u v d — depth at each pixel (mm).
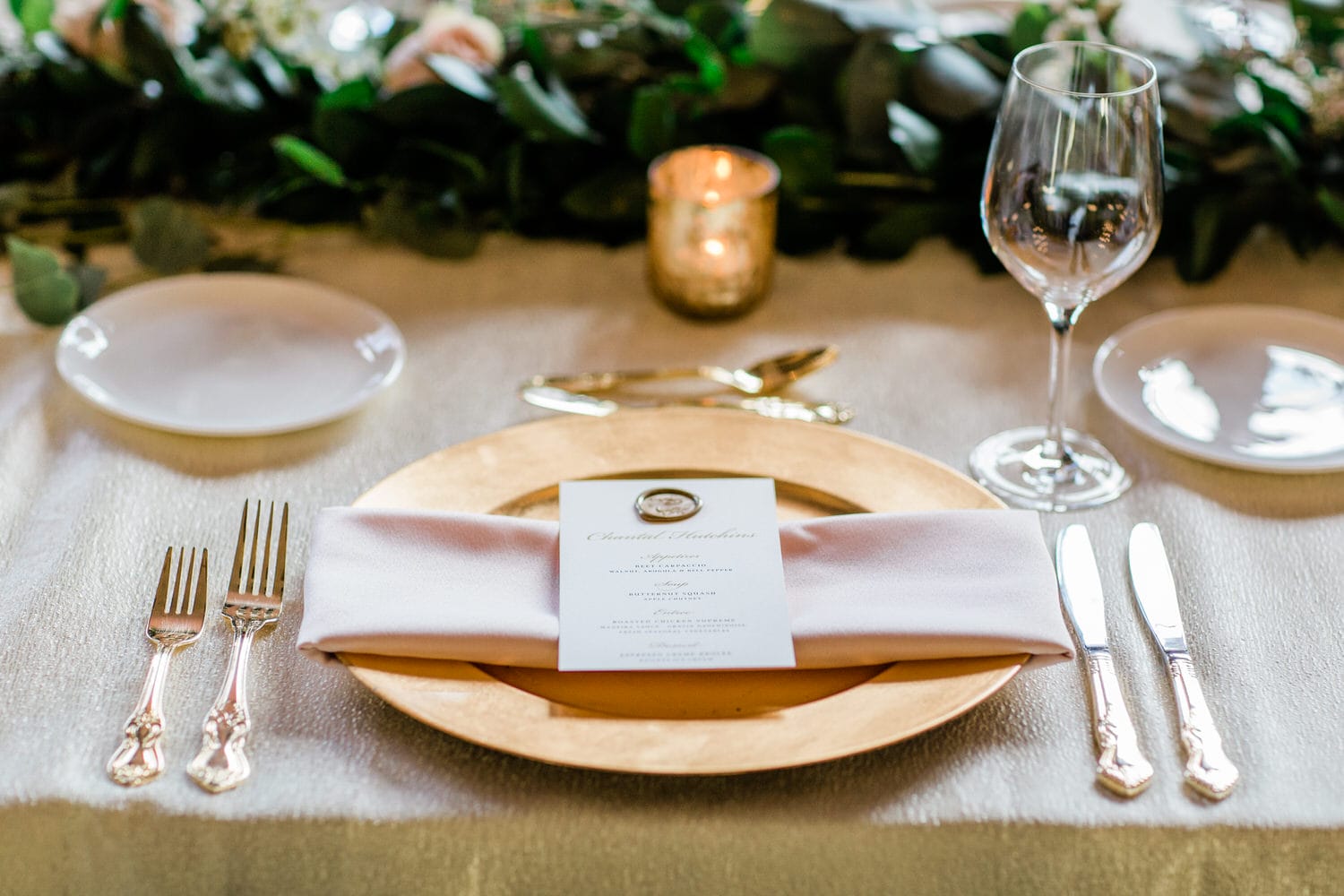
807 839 776
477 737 770
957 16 1470
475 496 926
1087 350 1127
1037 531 870
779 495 935
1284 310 1105
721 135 1285
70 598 889
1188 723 817
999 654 815
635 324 1161
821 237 1257
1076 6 1249
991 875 786
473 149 1250
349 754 803
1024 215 911
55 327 1132
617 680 817
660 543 870
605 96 1258
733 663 810
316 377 1072
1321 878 781
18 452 1005
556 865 782
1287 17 1416
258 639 864
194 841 780
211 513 954
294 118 1295
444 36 1239
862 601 840
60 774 791
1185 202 1209
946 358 1118
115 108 1265
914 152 1188
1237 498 971
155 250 1188
